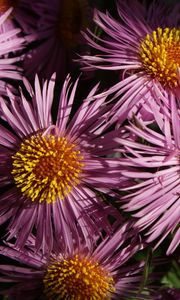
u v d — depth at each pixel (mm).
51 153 178
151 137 163
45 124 178
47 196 179
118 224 170
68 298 188
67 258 188
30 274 189
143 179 166
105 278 186
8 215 181
